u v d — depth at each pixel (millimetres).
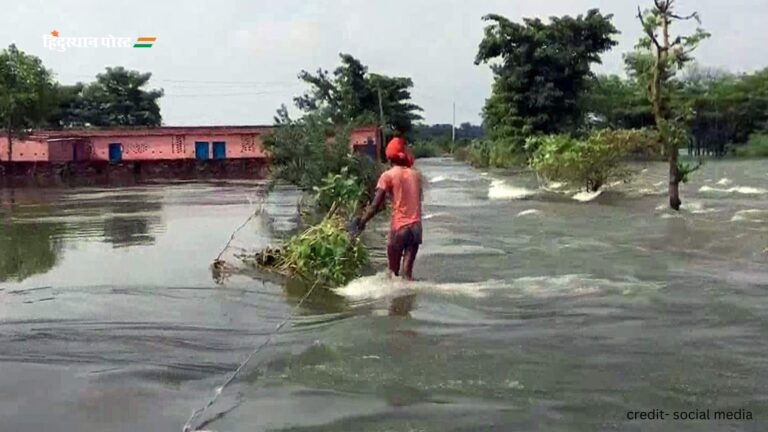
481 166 52969
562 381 5473
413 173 9594
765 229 14102
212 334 7168
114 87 64250
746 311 7578
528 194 24328
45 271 10789
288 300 8633
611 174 23391
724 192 23078
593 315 7508
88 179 40438
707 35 16328
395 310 7883
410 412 4906
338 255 9750
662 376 5570
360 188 14922
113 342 6910
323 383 5508
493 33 48656
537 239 13367
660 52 16766
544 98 47188
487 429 4609
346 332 6961
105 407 5223
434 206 20500
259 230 15398
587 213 17812
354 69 53438
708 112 62125
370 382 5508
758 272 9797
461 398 5148
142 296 8938
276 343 6660
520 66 48062
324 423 4758
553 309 7809
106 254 12445
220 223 17047
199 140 45969
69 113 62812
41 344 6859
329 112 20734
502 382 5461
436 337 6730
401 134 10047
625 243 12703
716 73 68750
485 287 8992
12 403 5316
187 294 9039
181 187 32812
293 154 19172
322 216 17172
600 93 60344
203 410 5066
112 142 45656
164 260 11688
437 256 11438
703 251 11695
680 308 7762
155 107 65562
